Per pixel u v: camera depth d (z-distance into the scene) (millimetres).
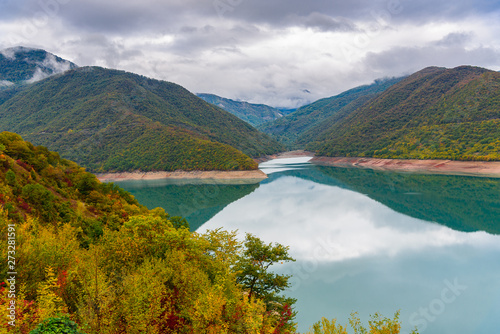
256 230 66312
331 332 18750
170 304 15094
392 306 35531
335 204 92375
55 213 37906
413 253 51719
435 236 60594
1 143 51094
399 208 84625
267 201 101312
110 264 17406
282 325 20047
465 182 122500
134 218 22234
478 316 33094
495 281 40906
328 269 45500
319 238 60156
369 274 43875
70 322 11539
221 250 23703
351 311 34531
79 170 65562
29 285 14227
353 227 67500
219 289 15617
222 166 177750
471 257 49531
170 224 26031
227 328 14312
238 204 98500
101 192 60125
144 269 16391
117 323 13141
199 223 74875
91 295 13492
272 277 26469
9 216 27312
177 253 18484
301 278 42781
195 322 14148
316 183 140625
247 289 25203
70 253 17406
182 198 115750
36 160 55781
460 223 69062
